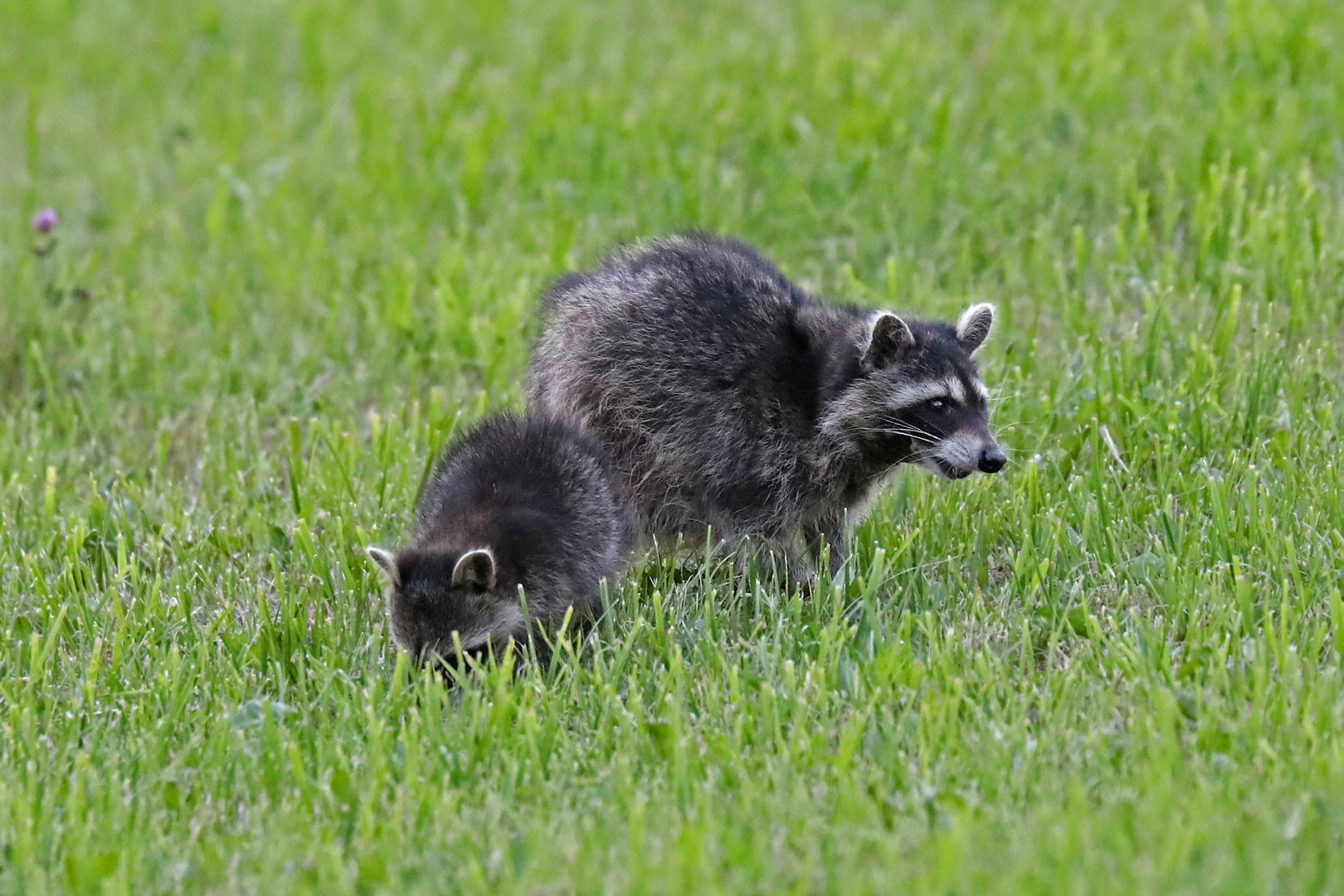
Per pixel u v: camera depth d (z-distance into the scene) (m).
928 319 15.45
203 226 24.70
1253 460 15.12
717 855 9.89
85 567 14.94
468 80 28.27
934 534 14.65
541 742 11.45
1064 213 21.39
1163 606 12.94
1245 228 19.81
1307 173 19.81
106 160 27.94
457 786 11.14
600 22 32.41
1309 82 23.72
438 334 19.70
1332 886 8.97
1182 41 25.23
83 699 12.45
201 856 10.34
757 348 14.34
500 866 9.95
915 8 30.66
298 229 23.09
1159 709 10.97
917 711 11.52
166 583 14.75
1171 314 18.42
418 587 13.05
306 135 27.61
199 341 20.59
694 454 14.45
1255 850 9.22
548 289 15.72
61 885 10.02
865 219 21.83
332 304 21.08
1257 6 25.41
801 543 15.03
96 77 33.03
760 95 25.84
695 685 12.30
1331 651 11.93
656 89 26.91
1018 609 13.24
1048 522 14.12
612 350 14.65
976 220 21.34
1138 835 9.63
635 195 23.38
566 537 13.61
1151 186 21.86
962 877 9.16
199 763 11.66
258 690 12.67
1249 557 13.40
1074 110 23.55
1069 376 16.81
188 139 28.45
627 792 10.59
